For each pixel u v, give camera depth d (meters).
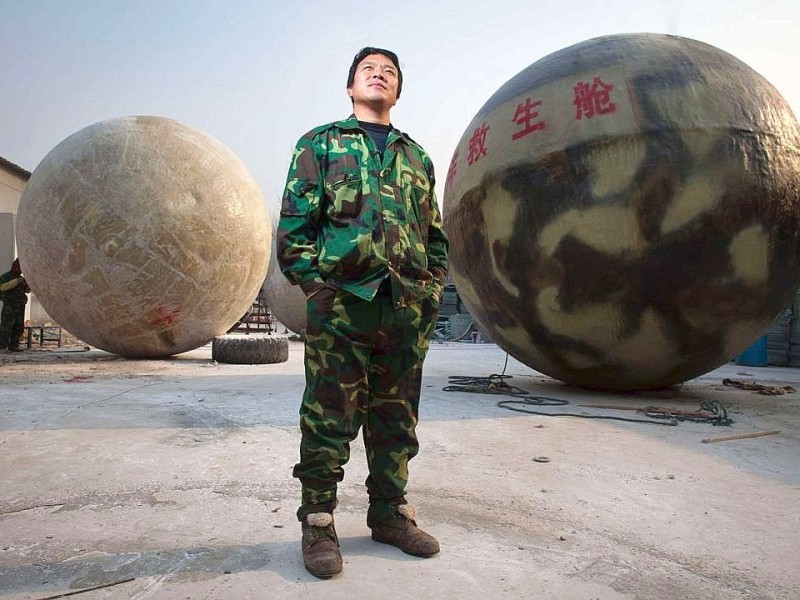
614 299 4.56
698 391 5.90
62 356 8.98
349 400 1.85
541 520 2.30
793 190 4.57
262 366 8.16
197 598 1.62
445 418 4.29
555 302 4.73
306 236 1.86
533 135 4.70
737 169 4.38
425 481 2.76
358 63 2.04
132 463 2.99
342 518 2.27
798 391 6.02
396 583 1.72
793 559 1.98
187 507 2.36
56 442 3.41
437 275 2.03
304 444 1.87
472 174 5.09
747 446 3.58
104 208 7.38
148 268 7.51
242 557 1.89
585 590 1.72
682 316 4.56
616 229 4.42
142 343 8.15
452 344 15.12
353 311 1.82
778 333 9.52
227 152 8.62
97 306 7.64
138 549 1.95
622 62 4.70
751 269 4.51
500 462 3.12
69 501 2.43
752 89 4.68
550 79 4.84
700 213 4.35
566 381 5.57
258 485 2.65
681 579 1.82
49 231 7.50
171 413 4.29
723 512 2.43
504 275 4.90
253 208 8.41
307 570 1.78
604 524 2.27
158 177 7.60
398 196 1.90
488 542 2.06
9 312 10.04
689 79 4.56
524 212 4.70
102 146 7.64
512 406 4.82
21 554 1.91
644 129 4.39
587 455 3.29
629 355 4.84
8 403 4.63
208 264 7.83
